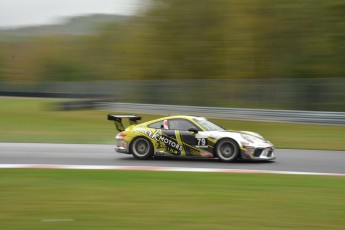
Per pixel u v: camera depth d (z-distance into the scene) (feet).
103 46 309.83
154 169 49.24
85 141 83.71
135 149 58.44
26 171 47.09
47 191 35.17
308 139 85.40
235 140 54.95
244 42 158.92
